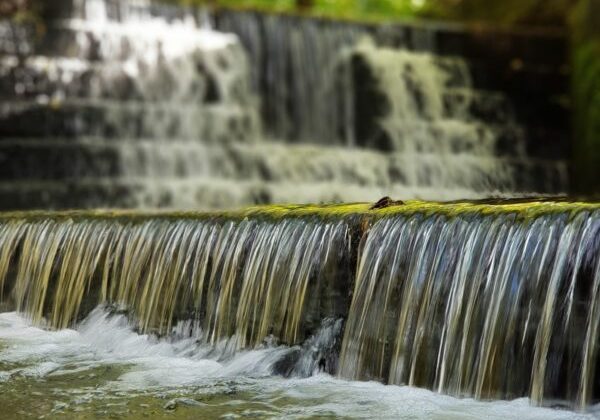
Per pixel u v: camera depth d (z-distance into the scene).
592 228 4.28
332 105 18.23
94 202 14.36
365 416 4.33
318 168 16.38
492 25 19.86
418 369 4.90
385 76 18.52
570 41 19.34
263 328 5.82
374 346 5.17
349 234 5.52
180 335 6.35
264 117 17.48
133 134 15.80
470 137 18.48
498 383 4.50
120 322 6.79
